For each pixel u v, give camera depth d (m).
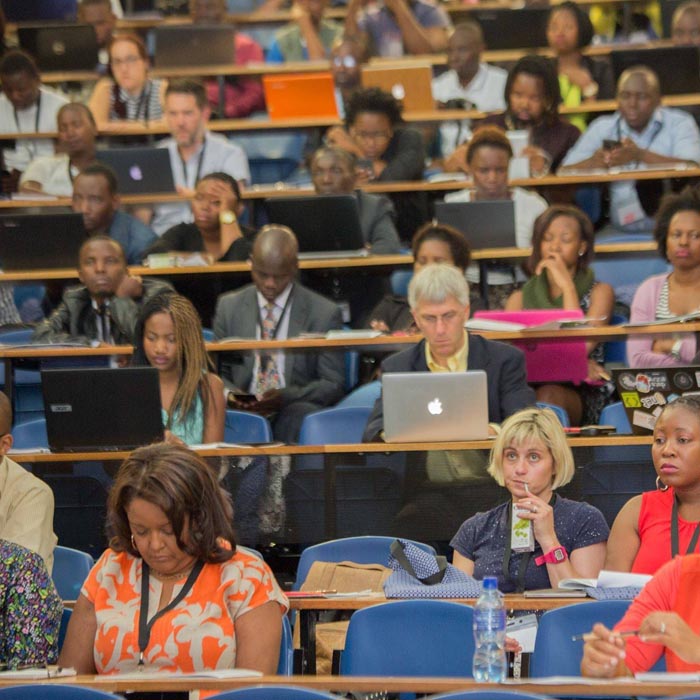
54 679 5.81
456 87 18.53
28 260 13.84
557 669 6.54
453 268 10.26
